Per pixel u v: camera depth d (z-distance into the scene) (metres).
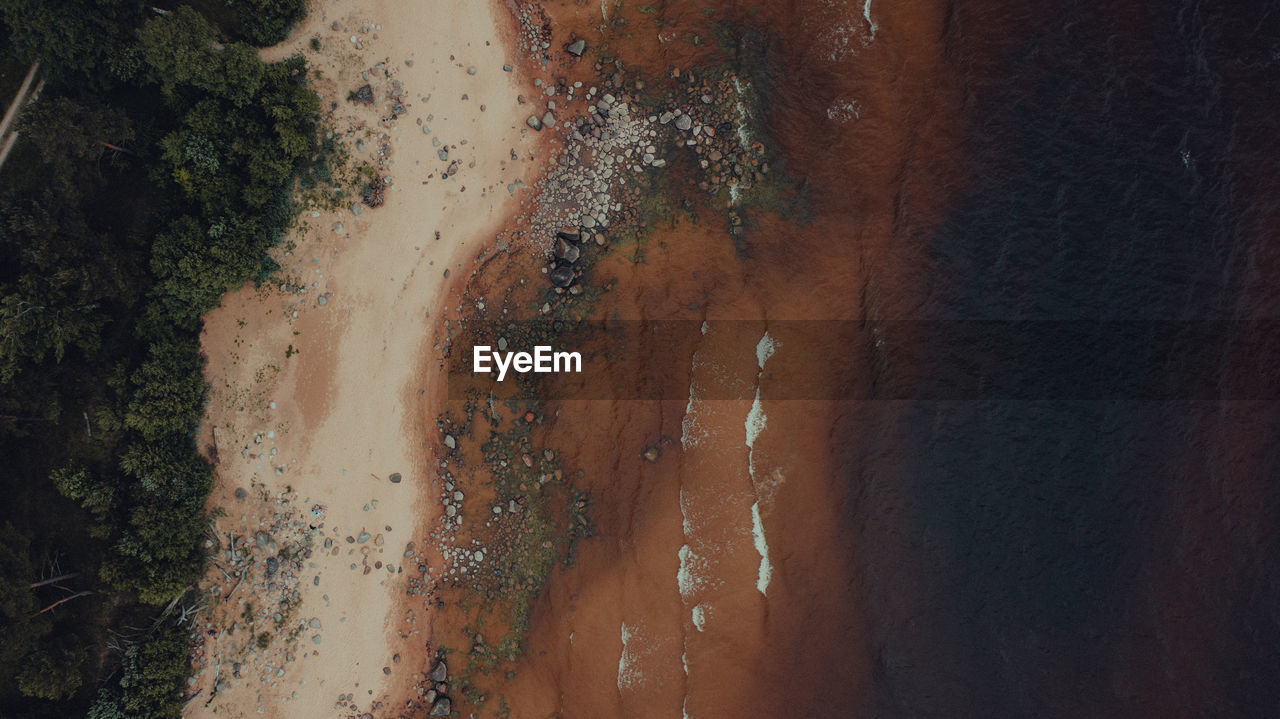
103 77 22.80
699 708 24.67
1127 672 23.33
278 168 23.86
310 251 24.97
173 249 22.86
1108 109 24.09
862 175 25.09
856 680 24.33
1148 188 23.84
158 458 23.27
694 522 25.11
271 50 24.73
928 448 24.36
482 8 25.23
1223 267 23.55
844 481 24.73
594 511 25.14
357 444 25.23
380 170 25.11
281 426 25.02
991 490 24.02
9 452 22.75
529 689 25.12
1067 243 24.05
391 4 25.02
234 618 24.72
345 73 24.95
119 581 22.44
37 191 22.91
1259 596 23.08
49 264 21.48
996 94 24.50
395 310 25.28
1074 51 24.30
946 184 24.62
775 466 25.03
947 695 23.92
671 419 25.23
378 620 25.22
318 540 25.08
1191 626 23.23
